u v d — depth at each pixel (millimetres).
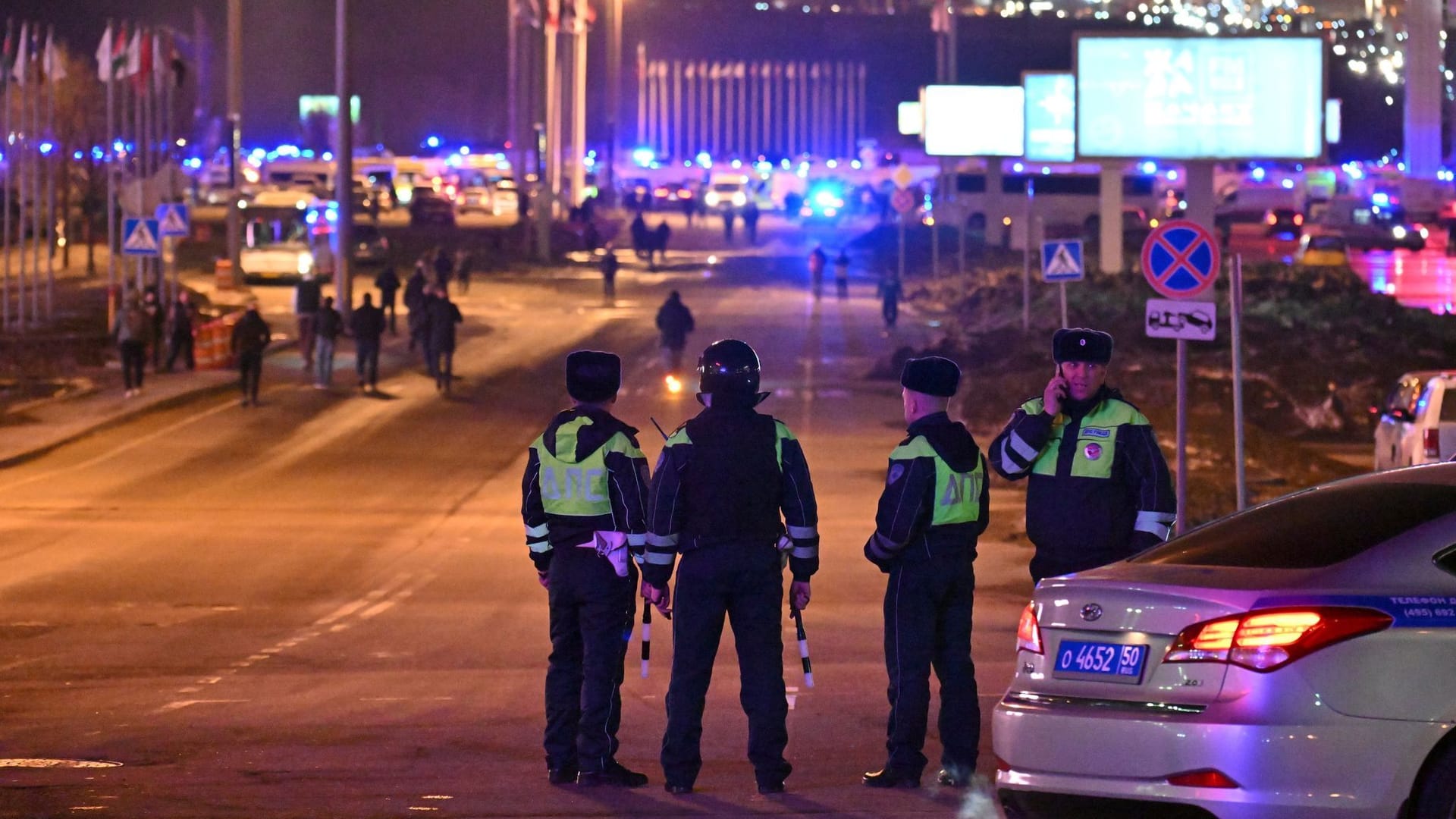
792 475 29297
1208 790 22438
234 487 88250
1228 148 161375
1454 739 22016
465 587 62500
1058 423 29844
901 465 29734
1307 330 124500
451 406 119750
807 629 53938
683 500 29250
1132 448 29219
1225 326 124438
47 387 122188
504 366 142375
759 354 150125
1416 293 193750
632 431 30672
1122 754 23188
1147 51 161000
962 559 30062
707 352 29531
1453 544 22938
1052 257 103312
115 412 111438
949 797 29500
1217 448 86125
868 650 50125
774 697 29516
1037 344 127125
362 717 39250
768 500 29188
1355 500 24875
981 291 174875
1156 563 25078
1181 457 56000
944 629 30484
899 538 29578
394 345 156250
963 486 29953
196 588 61969
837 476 93188
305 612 57219
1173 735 22703
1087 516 29297
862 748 35406
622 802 29312
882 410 119312
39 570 65562
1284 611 22484
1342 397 114688
